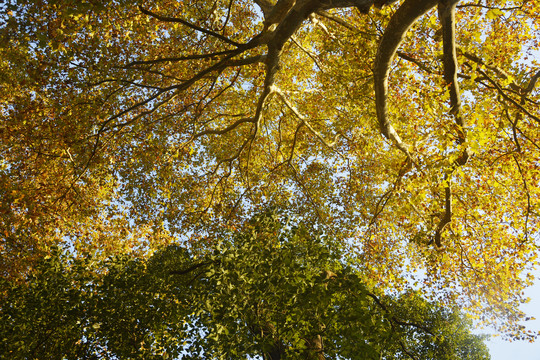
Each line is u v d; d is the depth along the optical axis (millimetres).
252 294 8164
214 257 9094
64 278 9750
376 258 14805
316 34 15055
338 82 11344
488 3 10539
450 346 15852
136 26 10508
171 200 15859
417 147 8773
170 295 10172
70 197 12828
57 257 10055
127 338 9383
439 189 8953
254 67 12070
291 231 9859
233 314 8062
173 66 12914
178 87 9711
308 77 16828
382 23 9078
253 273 8453
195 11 12070
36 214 11117
